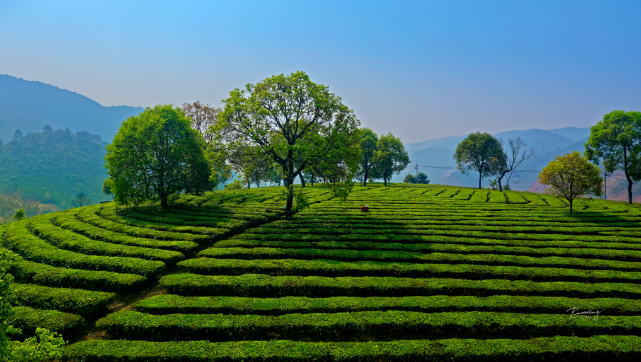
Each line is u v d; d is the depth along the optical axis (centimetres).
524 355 1366
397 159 8462
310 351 1355
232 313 1678
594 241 2892
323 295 1942
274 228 3180
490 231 3241
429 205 4644
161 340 1531
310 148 3144
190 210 3919
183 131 3844
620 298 1831
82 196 12294
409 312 1655
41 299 1750
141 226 3159
